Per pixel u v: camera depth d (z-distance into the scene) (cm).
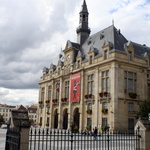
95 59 4588
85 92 4731
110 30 4875
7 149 1129
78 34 6078
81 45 5847
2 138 2708
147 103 3678
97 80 4419
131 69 4294
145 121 1419
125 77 4191
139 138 1393
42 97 6925
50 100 6225
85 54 5228
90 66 4634
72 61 5444
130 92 4191
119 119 3906
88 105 4594
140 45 5503
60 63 6094
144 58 4550
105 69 4278
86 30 6028
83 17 6162
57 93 5962
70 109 5084
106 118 4047
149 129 1378
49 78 6538
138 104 4234
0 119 12150
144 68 4494
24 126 1070
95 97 4391
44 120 6450
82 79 4834
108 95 4053
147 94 4459
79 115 4969
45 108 6512
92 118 4381
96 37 5359
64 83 5625
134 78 4325
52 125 5900
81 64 5025
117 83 4028
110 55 4203
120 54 4175
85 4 6303
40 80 7131
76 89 4941
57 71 6141
